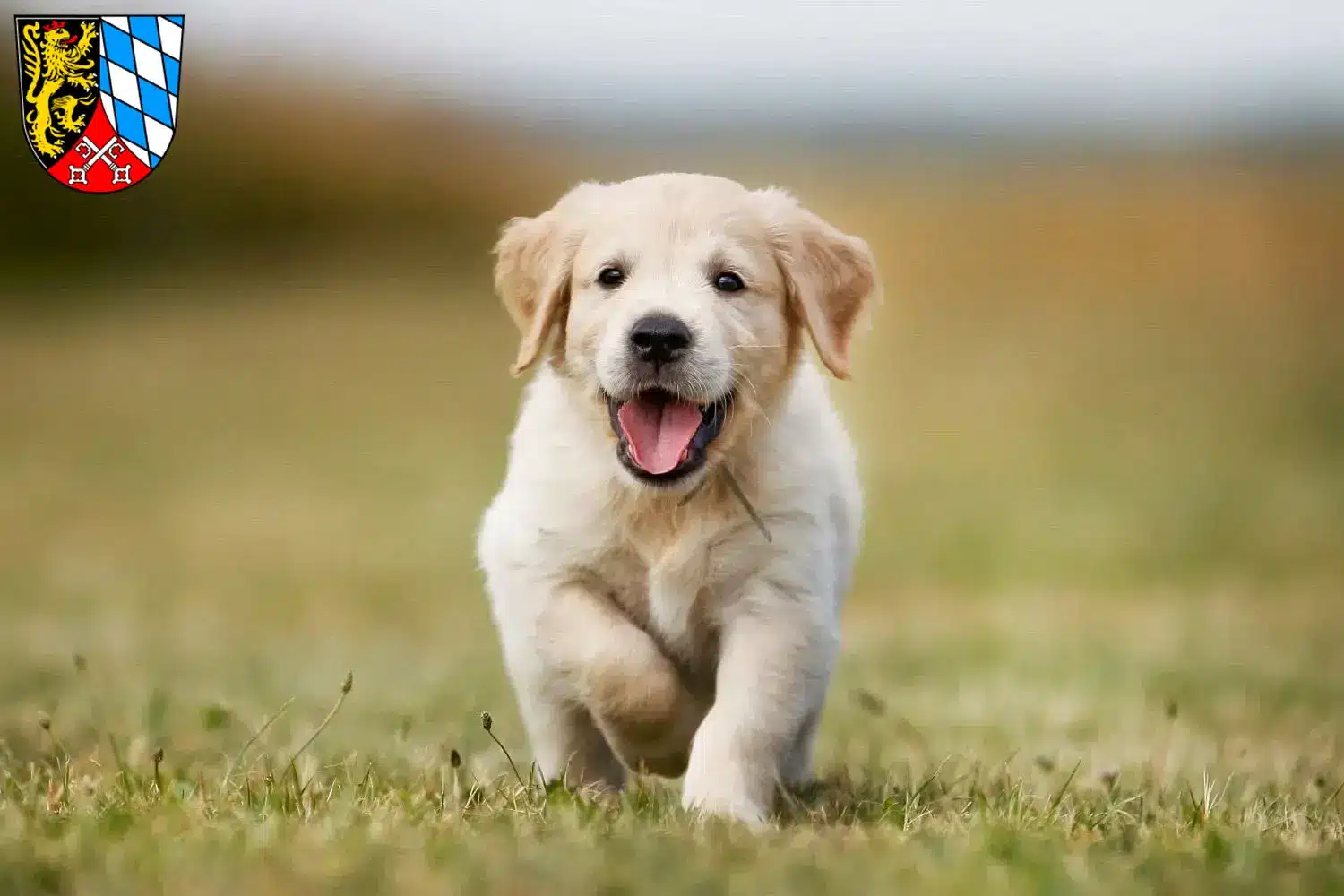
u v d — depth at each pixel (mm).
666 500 6176
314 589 15758
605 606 6270
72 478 23312
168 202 42344
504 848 4773
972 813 5824
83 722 8281
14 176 40750
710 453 6121
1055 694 9977
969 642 12664
